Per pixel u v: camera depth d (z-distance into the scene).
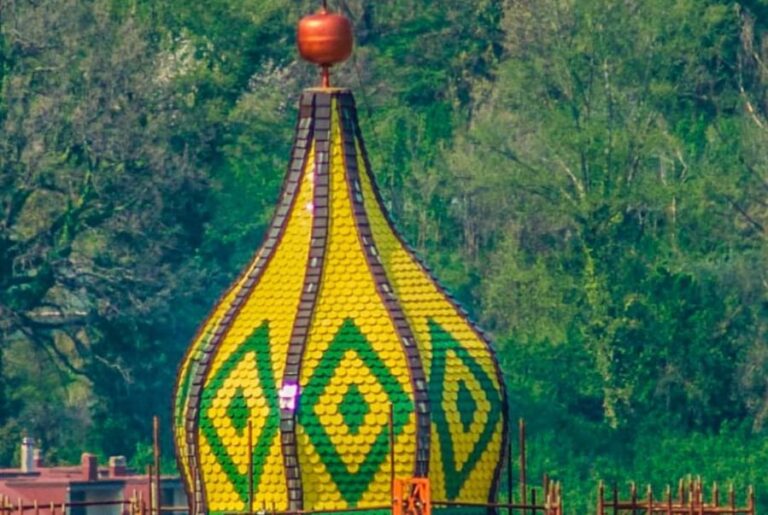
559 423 157.88
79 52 167.38
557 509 82.94
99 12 168.88
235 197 167.62
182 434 86.25
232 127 170.75
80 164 164.62
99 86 166.00
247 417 84.56
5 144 163.00
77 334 165.88
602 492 86.00
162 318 162.38
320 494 84.06
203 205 166.88
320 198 86.19
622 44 171.75
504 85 175.50
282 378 84.31
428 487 81.94
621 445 156.88
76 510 133.25
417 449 83.88
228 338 85.38
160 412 161.50
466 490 84.88
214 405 84.94
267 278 85.75
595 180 168.75
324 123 87.00
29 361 165.00
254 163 169.62
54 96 164.50
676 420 159.75
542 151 170.00
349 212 86.12
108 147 164.25
